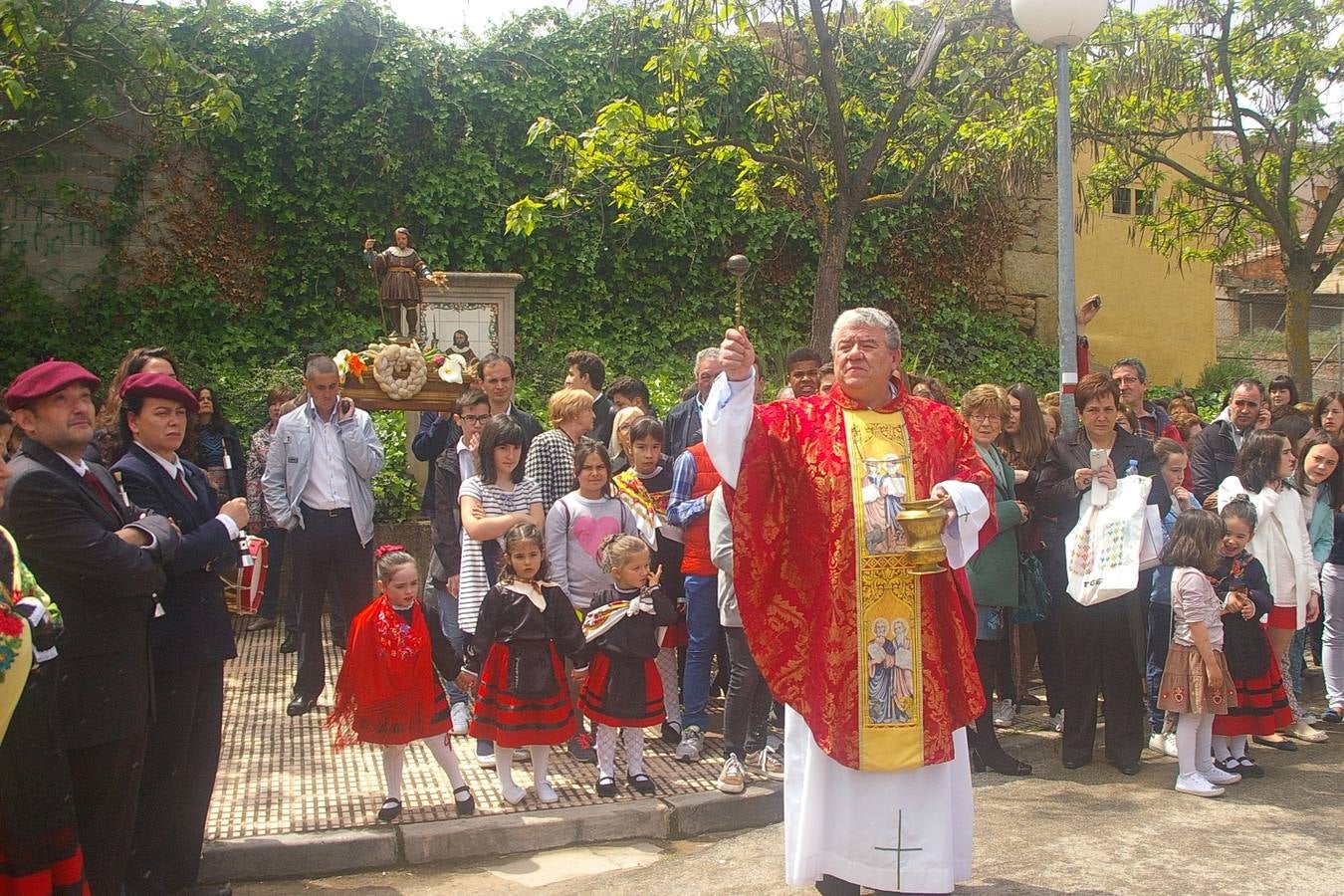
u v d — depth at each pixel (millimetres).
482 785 5484
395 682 4918
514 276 11477
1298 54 11453
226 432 8570
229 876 4570
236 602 4875
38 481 3631
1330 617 7258
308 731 6281
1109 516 5762
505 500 5969
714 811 5234
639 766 5473
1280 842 4875
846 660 3961
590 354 7562
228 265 12984
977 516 3990
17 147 12148
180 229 12836
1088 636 5938
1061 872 4504
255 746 6020
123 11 9867
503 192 13867
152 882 4195
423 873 4695
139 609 3875
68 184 12359
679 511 5922
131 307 12547
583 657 5250
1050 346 16297
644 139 9453
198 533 4125
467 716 6406
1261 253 20156
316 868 4660
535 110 13859
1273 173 12820
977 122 10969
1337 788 5719
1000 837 4926
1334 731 7000
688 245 14625
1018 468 6652
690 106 9648
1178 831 5012
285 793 5309
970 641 4121
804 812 4031
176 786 4199
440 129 13500
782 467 4141
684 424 6844
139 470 4176
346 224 13281
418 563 9148
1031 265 16531
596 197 10820
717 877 4559
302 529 6500
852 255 15414
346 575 6641
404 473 9562
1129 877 4457
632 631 5430
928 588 4020
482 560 5918
